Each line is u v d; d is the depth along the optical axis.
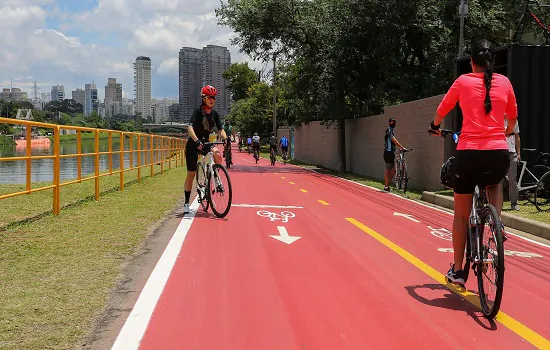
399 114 17.12
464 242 4.73
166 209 9.46
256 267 5.66
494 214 4.16
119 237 6.85
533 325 4.19
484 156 4.36
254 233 7.48
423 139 15.01
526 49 10.88
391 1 19.91
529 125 10.90
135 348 3.56
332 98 22.86
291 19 23.84
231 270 5.51
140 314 4.17
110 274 5.17
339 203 11.30
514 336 3.95
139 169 14.84
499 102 4.42
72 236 6.83
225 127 21.62
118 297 4.55
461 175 4.52
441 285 5.21
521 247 7.17
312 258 6.12
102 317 4.07
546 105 10.95
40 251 5.99
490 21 21.25
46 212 8.70
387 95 23.86
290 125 42.72
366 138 21.12
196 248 6.44
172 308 4.35
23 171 20.86
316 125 30.52
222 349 3.61
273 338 3.81
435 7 20.00
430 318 4.29
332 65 22.12
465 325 4.15
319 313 4.34
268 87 62.12
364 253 6.46
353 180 18.48
